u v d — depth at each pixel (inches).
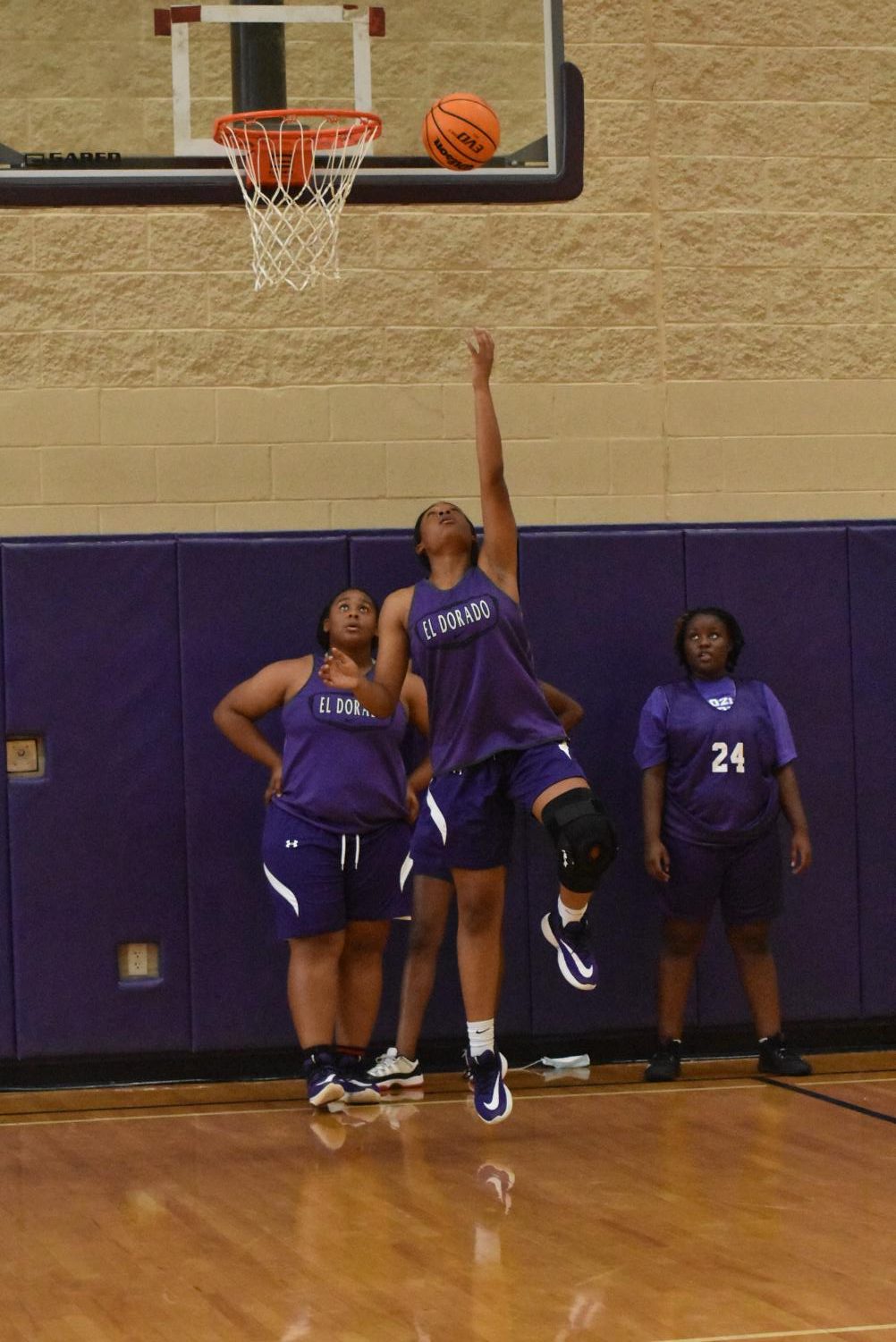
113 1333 185.5
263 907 348.5
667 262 407.2
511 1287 199.2
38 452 384.5
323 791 315.0
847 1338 178.4
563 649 359.9
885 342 414.6
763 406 409.1
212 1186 253.8
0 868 343.0
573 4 407.2
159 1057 348.8
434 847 265.7
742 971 346.6
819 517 410.0
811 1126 289.0
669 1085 331.0
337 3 334.3
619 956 356.8
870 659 369.7
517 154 338.3
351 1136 288.8
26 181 325.1
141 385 387.9
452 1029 350.9
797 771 366.0
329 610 330.6
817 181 413.1
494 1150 274.8
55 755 344.8
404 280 397.1
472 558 272.4
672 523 377.1
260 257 335.0
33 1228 231.0
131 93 328.5
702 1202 237.5
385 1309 191.6
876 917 366.6
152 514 386.9
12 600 344.8
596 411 402.9
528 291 402.0
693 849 338.6
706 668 344.5
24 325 385.4
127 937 345.4
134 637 347.6
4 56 327.0
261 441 390.6
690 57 410.6
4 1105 329.4
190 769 347.6
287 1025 348.8
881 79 413.7
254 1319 189.3
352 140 332.5
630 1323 185.0
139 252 388.8
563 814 252.7
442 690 264.7
